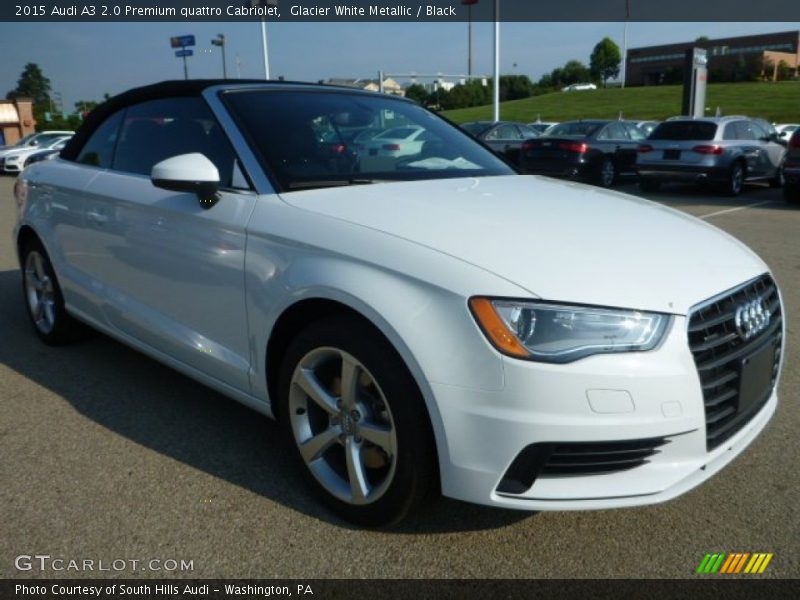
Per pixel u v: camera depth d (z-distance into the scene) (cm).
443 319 204
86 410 340
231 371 279
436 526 245
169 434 315
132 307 334
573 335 198
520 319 199
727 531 243
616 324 200
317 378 249
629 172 1544
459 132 378
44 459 292
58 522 246
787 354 418
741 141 1291
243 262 263
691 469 214
